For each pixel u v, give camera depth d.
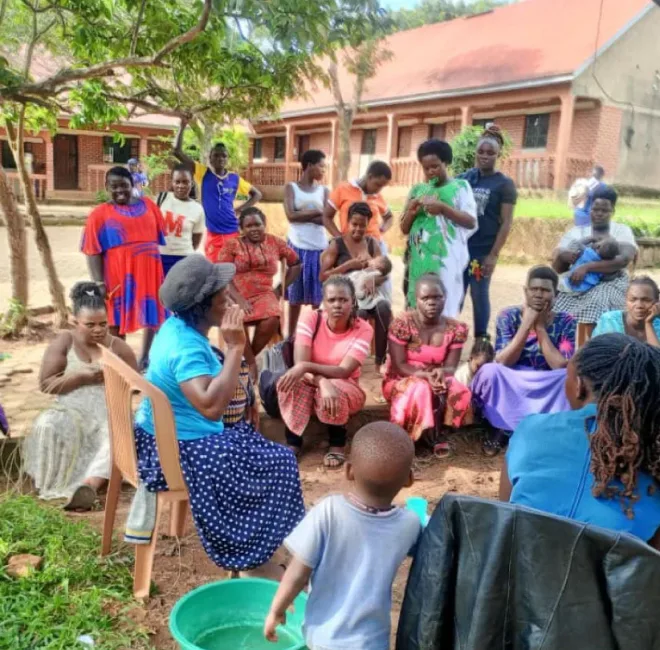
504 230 5.83
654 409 2.04
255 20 5.40
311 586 2.17
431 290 4.69
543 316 4.78
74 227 20.03
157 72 6.79
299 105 26.44
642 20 21.17
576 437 2.16
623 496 2.05
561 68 19.81
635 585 1.66
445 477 4.63
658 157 22.84
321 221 6.56
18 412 5.04
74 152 26.73
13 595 2.96
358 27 5.49
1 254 13.75
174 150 7.01
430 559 1.92
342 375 4.52
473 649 1.81
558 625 1.74
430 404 4.63
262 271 5.57
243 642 2.73
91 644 2.69
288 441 4.82
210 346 3.19
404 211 5.55
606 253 5.50
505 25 24.50
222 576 3.35
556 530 1.73
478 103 21.25
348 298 4.47
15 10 7.02
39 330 7.62
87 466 4.02
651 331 4.41
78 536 3.45
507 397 4.77
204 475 2.97
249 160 29.56
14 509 3.61
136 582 3.08
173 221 6.23
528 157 21.19
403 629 1.98
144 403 3.20
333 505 2.12
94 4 5.62
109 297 5.34
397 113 23.50
